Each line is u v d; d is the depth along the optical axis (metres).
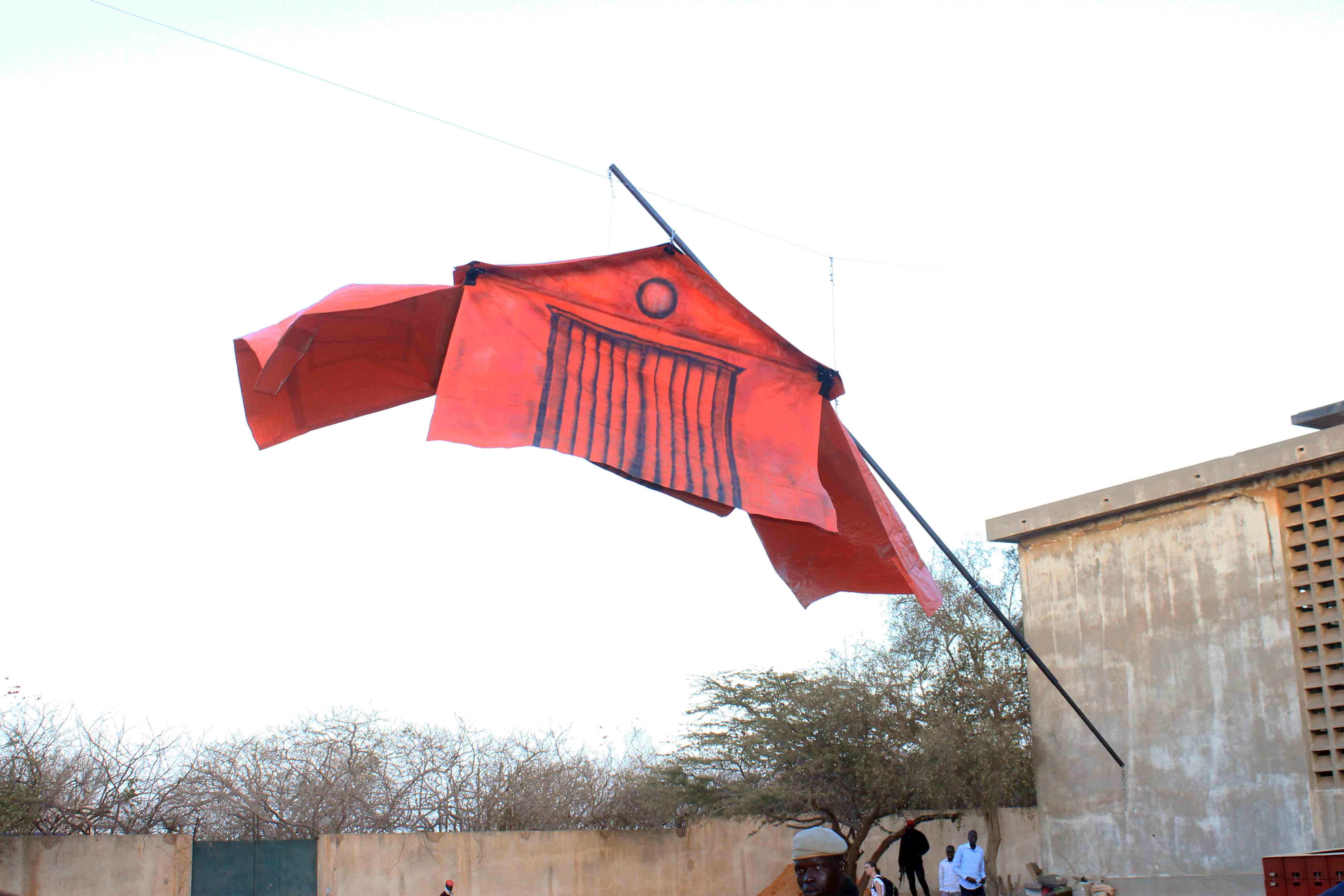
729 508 7.84
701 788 25.36
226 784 24.41
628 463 7.17
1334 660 16.36
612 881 25.31
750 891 26.72
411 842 23.62
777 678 25.00
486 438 6.84
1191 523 18.50
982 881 18.31
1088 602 19.78
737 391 7.77
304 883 22.72
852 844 23.20
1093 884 18.41
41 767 21.94
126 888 21.11
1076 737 19.50
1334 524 16.61
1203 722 17.75
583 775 27.89
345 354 7.93
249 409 7.83
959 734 22.22
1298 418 18.22
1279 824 16.53
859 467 8.56
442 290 7.54
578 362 7.35
